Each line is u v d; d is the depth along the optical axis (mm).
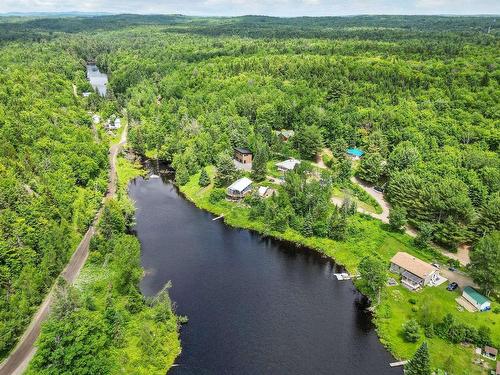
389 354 81688
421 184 127875
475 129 164125
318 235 123375
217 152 174125
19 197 108250
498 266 91438
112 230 114125
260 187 145500
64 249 105562
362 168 154625
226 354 81250
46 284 94000
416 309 91812
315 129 176000
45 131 157625
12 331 78875
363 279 99000
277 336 86312
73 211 123812
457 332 81625
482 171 134875
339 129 182625
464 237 111125
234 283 103812
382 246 116812
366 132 181500
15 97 180375
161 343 81312
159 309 86688
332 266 112000
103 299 90812
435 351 79500
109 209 115750
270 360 80125
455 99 191375
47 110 178625
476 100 186250
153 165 185250
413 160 148500
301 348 83250
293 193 137250
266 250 119312
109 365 72125
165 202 149375
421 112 182250
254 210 133625
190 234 127312
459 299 94562
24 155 131875
